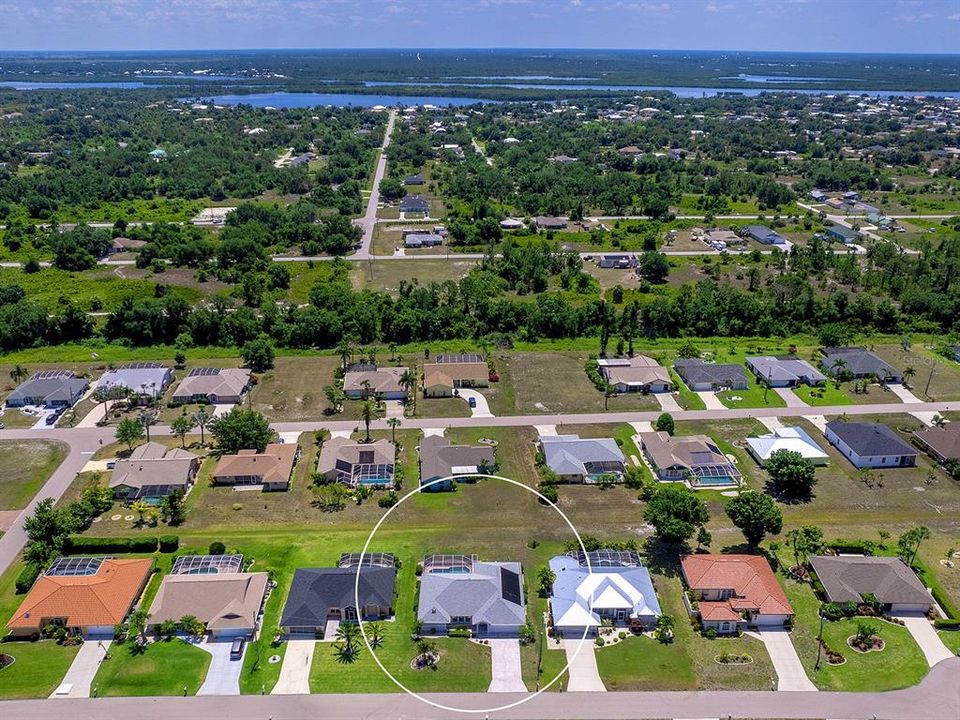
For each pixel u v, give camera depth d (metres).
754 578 84.06
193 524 98.06
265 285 189.38
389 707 70.44
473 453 111.06
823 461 112.88
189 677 73.62
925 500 103.94
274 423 124.62
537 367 147.50
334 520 99.38
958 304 167.88
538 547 93.75
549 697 71.81
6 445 116.88
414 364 148.12
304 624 79.06
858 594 83.38
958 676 74.19
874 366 142.12
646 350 155.62
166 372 138.75
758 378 142.12
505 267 196.62
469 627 80.62
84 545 91.69
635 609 81.06
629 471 108.69
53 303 177.38
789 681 73.62
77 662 75.69
